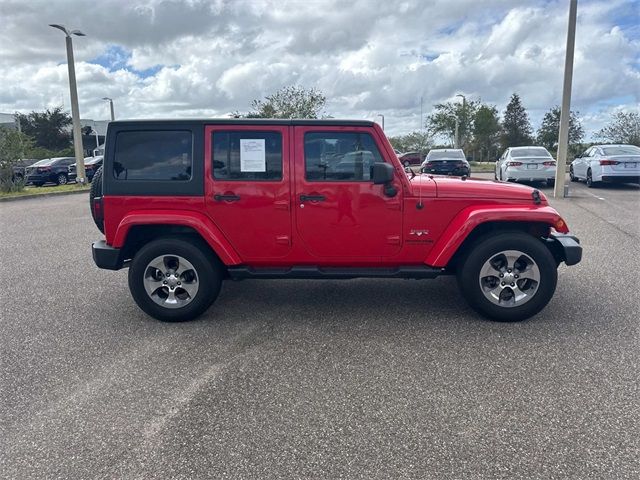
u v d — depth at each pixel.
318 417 3.16
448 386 3.52
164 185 4.71
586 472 2.61
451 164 19.16
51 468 2.71
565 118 13.79
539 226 4.92
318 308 5.25
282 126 4.66
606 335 4.39
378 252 4.78
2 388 3.59
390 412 3.20
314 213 4.70
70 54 21.64
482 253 4.62
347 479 2.59
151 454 2.82
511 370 3.75
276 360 3.99
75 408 3.31
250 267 4.91
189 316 4.86
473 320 4.81
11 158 18.73
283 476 2.62
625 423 3.04
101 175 5.16
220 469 2.68
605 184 17.53
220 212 4.71
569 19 13.37
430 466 2.68
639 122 33.06
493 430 2.99
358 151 4.67
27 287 6.20
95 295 5.85
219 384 3.61
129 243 4.89
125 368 3.89
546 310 5.04
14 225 11.26
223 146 4.70
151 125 4.70
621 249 7.67
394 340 4.36
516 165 16.62
